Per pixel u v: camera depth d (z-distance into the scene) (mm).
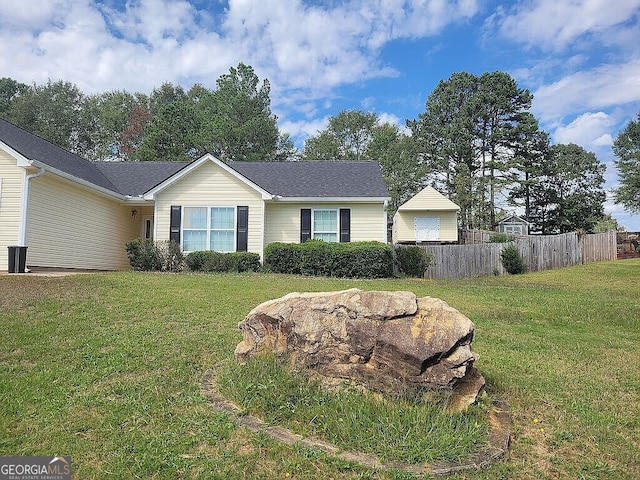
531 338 8477
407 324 4906
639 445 4438
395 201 46875
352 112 53781
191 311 9023
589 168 53656
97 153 48344
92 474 3521
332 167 22219
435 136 47812
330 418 4434
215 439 4090
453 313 4977
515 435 4531
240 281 13719
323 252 17406
